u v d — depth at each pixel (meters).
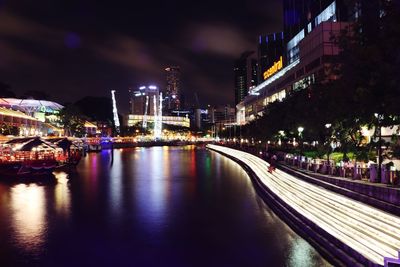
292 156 52.09
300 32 135.00
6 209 31.45
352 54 20.53
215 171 63.81
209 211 30.12
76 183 48.12
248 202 33.84
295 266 18.16
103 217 28.41
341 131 31.34
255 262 18.91
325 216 23.27
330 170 34.12
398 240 17.02
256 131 100.19
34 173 54.94
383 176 25.69
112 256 20.12
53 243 22.28
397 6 17.33
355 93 19.44
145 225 26.08
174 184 46.62
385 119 20.19
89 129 184.75
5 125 101.25
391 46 17.36
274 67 164.62
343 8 98.62
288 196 31.70
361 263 16.39
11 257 20.08
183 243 22.09
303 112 49.88
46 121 148.38
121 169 68.69
